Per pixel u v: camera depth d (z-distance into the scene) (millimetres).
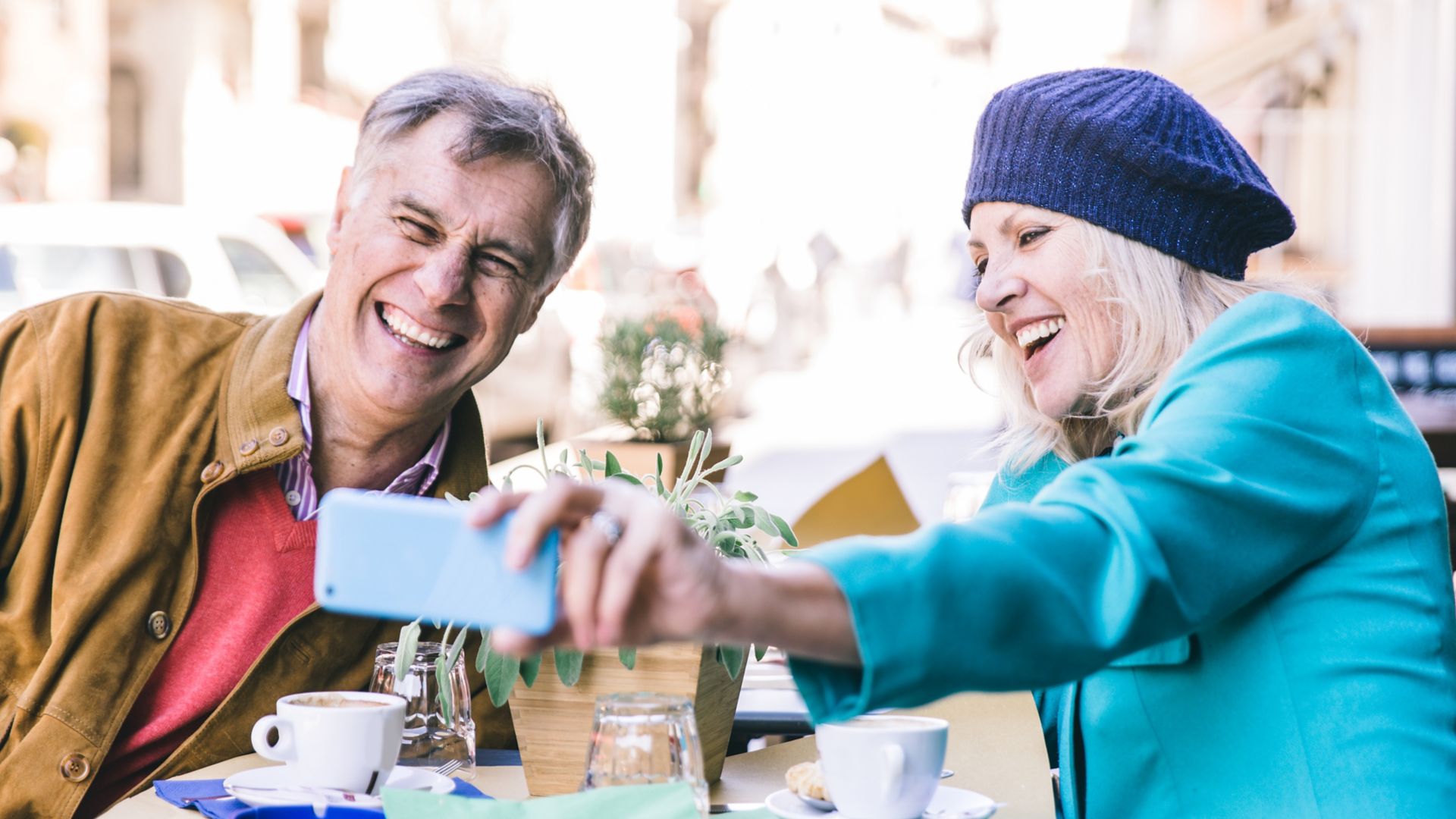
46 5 19766
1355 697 1322
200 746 1778
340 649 1876
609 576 866
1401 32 14922
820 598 974
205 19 21797
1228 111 15867
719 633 926
